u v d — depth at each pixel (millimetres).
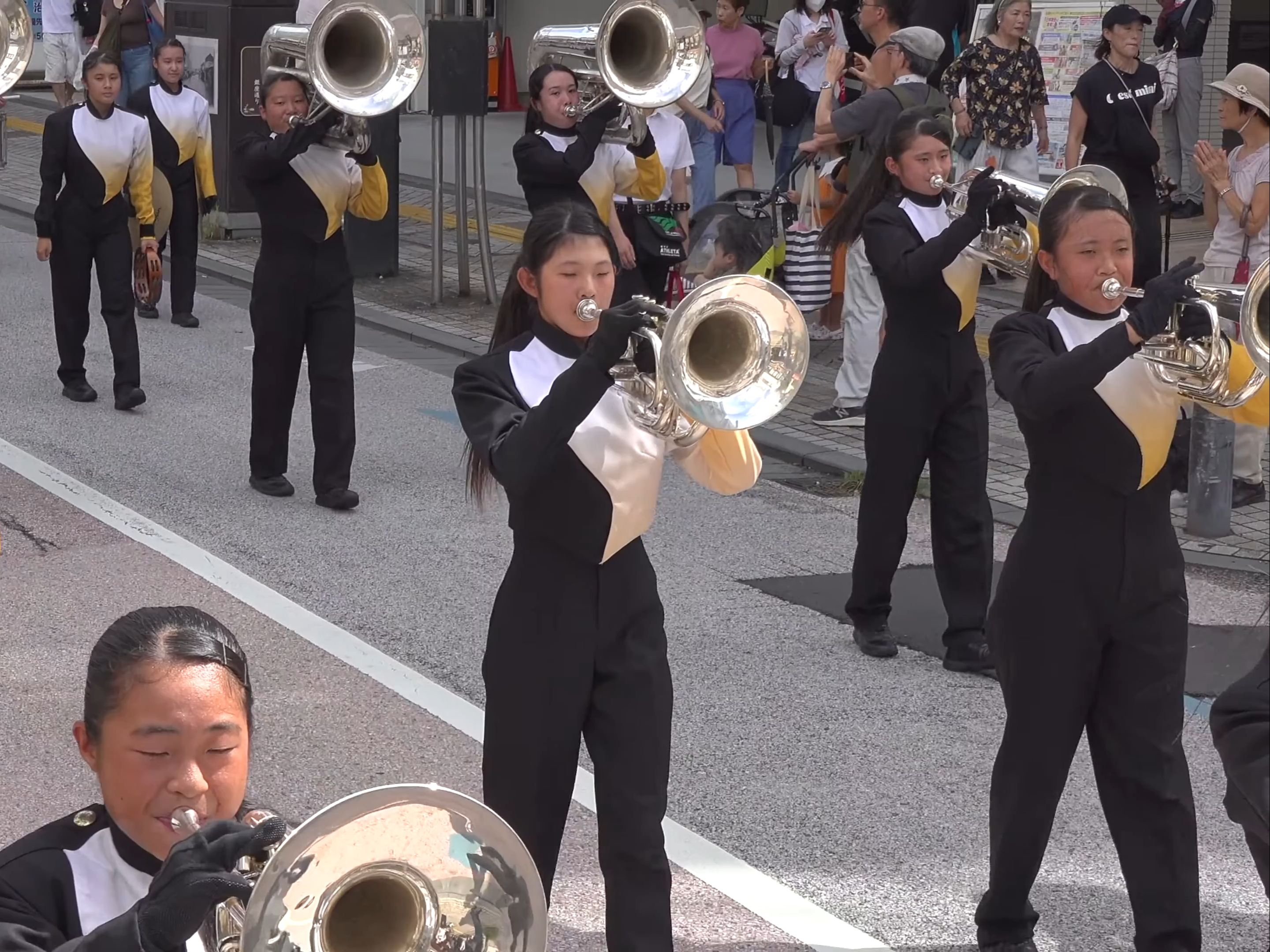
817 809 6938
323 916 2795
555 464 4883
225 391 14359
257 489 11477
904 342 8250
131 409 13602
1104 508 5336
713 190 18078
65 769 7164
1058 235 5539
